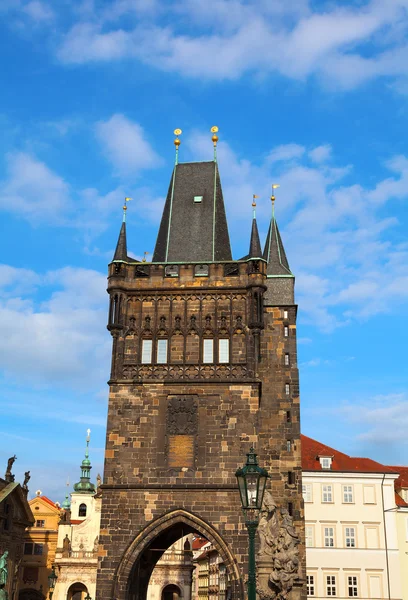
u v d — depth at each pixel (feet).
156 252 232.53
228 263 212.02
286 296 240.94
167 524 190.60
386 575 290.76
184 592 385.91
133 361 205.67
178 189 241.14
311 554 294.25
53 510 473.26
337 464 312.09
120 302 209.87
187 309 209.26
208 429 196.85
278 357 234.17
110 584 186.60
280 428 226.38
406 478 331.36
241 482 96.02
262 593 160.76
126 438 197.67
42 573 441.68
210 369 202.59
